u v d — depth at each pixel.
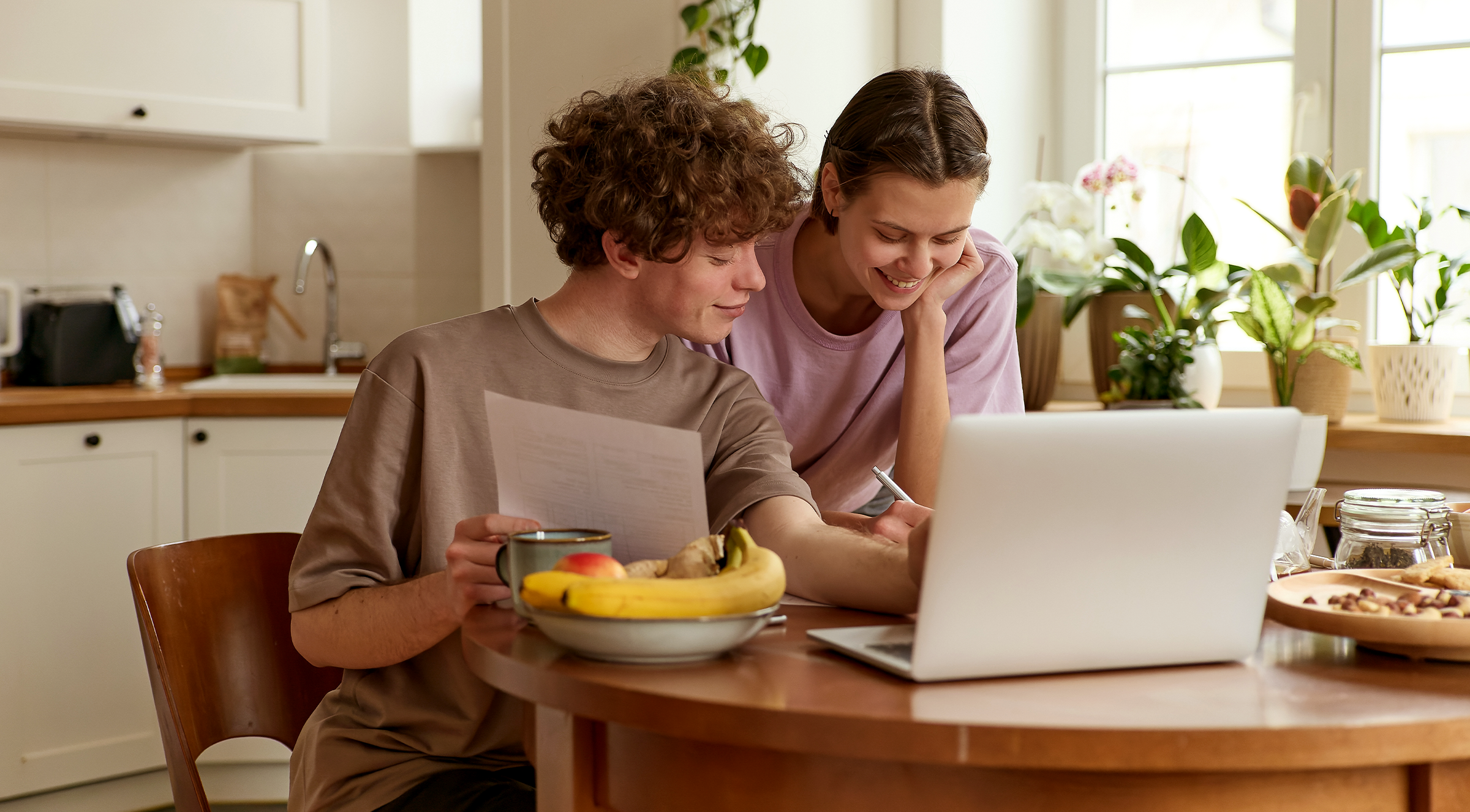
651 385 1.32
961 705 0.82
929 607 0.85
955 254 1.45
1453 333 2.57
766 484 1.27
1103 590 0.89
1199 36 2.82
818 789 0.84
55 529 2.66
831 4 2.56
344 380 3.42
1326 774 0.82
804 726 0.79
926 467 1.64
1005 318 1.76
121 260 3.46
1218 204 2.83
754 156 1.21
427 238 3.63
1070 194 2.62
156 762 2.82
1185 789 0.81
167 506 2.80
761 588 0.94
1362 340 2.62
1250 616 0.93
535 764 1.04
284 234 3.64
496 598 1.10
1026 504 0.84
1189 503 0.89
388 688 1.25
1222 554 0.91
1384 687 0.87
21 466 2.61
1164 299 2.53
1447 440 2.21
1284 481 0.91
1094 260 2.59
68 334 3.14
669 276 1.23
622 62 2.53
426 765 1.24
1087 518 0.86
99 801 2.78
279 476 2.84
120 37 3.07
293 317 3.65
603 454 1.06
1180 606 0.91
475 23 3.54
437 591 1.12
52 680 2.68
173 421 2.81
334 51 3.61
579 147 1.23
